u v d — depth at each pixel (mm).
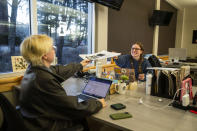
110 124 986
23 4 2031
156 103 1315
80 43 2893
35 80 972
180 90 1346
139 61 2344
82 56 1900
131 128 912
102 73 1886
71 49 2742
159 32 5570
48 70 1043
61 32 2541
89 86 1506
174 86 1413
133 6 3959
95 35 3014
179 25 7012
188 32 7016
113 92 1561
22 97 1002
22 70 1914
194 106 1212
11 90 1732
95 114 1097
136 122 985
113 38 3406
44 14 2268
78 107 1009
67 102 981
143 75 2121
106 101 1345
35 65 1043
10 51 1962
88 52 3066
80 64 1781
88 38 3035
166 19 4914
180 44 7066
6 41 1917
